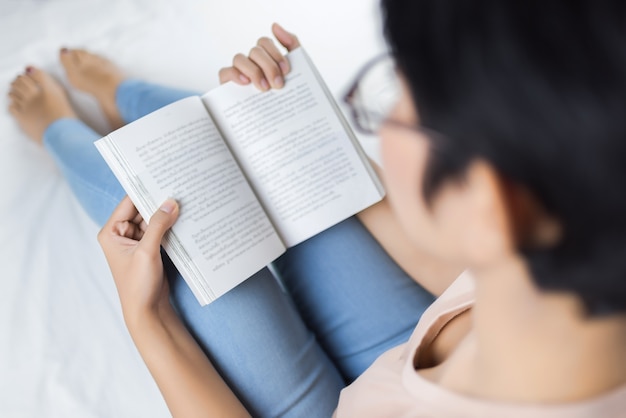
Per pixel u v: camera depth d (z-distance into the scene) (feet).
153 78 4.32
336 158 2.89
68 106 4.13
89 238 3.72
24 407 3.15
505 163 0.98
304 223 2.88
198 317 2.78
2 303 3.43
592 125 0.91
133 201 2.55
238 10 4.47
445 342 1.99
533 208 1.05
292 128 2.84
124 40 4.37
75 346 3.35
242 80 2.80
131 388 3.27
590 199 0.98
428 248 1.26
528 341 1.28
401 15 1.01
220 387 2.57
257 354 2.81
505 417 1.38
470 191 1.06
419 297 3.10
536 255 1.10
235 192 2.69
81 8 4.40
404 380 1.84
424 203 1.16
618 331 1.23
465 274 2.08
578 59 0.90
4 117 4.11
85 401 3.20
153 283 2.55
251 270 2.69
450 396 1.56
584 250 1.05
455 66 0.95
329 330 3.13
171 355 2.53
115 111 4.20
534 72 0.91
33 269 3.56
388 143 1.17
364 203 2.93
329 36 4.39
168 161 2.58
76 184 3.39
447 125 1.00
